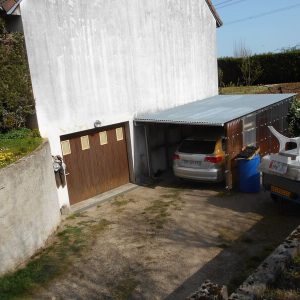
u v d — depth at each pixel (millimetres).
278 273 4633
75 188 9922
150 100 11562
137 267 6531
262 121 11508
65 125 9305
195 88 13438
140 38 10977
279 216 8188
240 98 13359
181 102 12805
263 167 8438
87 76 9648
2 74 8062
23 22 8180
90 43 9609
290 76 26891
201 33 13445
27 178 6973
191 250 6973
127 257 6914
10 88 8180
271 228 7625
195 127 12688
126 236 7816
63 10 8922
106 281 6180
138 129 11289
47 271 6574
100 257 6988
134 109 11062
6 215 6375
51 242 7727
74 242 7676
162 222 8398
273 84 26578
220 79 27578
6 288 6023
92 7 9547
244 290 4223
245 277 5914
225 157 9977
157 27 11523
